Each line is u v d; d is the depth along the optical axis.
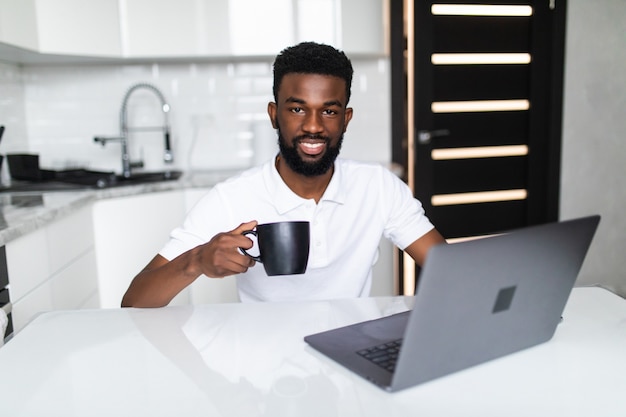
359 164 1.38
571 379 0.73
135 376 0.76
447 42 3.36
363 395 0.69
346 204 1.30
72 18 2.66
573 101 3.53
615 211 3.66
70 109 3.21
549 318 0.82
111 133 3.25
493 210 3.57
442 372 0.73
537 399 0.68
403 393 0.70
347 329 0.90
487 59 3.42
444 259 0.64
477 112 3.46
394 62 3.33
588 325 0.92
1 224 1.77
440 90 3.38
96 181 2.79
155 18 2.84
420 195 3.43
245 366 0.79
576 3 3.44
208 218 1.25
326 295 1.30
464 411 0.65
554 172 3.57
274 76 1.19
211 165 3.34
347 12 2.98
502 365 0.77
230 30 2.90
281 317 0.99
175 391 0.72
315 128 1.13
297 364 0.79
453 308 0.68
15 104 3.03
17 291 1.77
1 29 2.23
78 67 3.18
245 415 0.65
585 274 3.71
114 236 2.60
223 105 3.31
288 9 2.93
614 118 3.58
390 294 2.97
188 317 1.00
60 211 2.10
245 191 1.27
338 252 1.30
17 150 3.04
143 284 1.09
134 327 0.95
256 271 1.27
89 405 0.69
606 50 3.51
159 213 2.73
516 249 0.71
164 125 3.28
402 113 3.38
